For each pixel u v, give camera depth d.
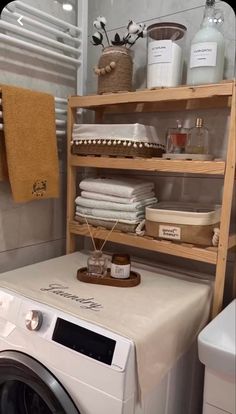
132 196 1.18
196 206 1.22
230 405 0.75
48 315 0.86
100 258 1.10
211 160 1.05
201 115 1.25
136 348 0.73
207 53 1.03
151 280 1.12
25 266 1.30
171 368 0.90
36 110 1.19
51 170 1.28
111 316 0.84
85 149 1.26
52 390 0.81
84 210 1.30
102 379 0.74
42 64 1.33
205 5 1.12
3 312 0.95
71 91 1.48
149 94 1.09
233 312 0.90
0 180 1.16
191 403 1.06
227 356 0.72
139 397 0.76
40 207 1.40
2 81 1.20
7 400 1.01
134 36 1.24
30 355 0.88
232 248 1.18
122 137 1.15
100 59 1.23
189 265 1.32
